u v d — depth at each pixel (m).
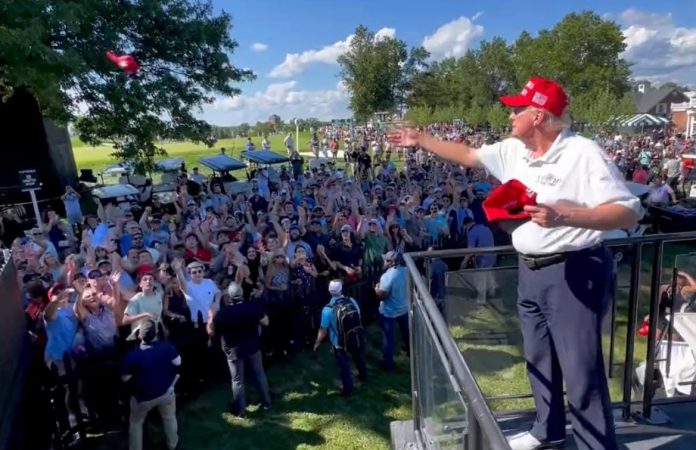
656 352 2.84
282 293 7.45
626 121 48.47
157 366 5.06
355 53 45.97
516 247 2.07
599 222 1.63
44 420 5.29
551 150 1.86
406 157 24.75
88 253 8.09
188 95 16.52
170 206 16.27
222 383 6.82
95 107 15.56
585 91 56.34
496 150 2.13
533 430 2.31
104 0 14.12
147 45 15.73
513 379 2.81
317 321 7.91
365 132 42.53
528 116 1.87
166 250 8.30
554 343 2.05
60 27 12.48
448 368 1.52
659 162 22.58
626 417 2.62
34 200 13.34
